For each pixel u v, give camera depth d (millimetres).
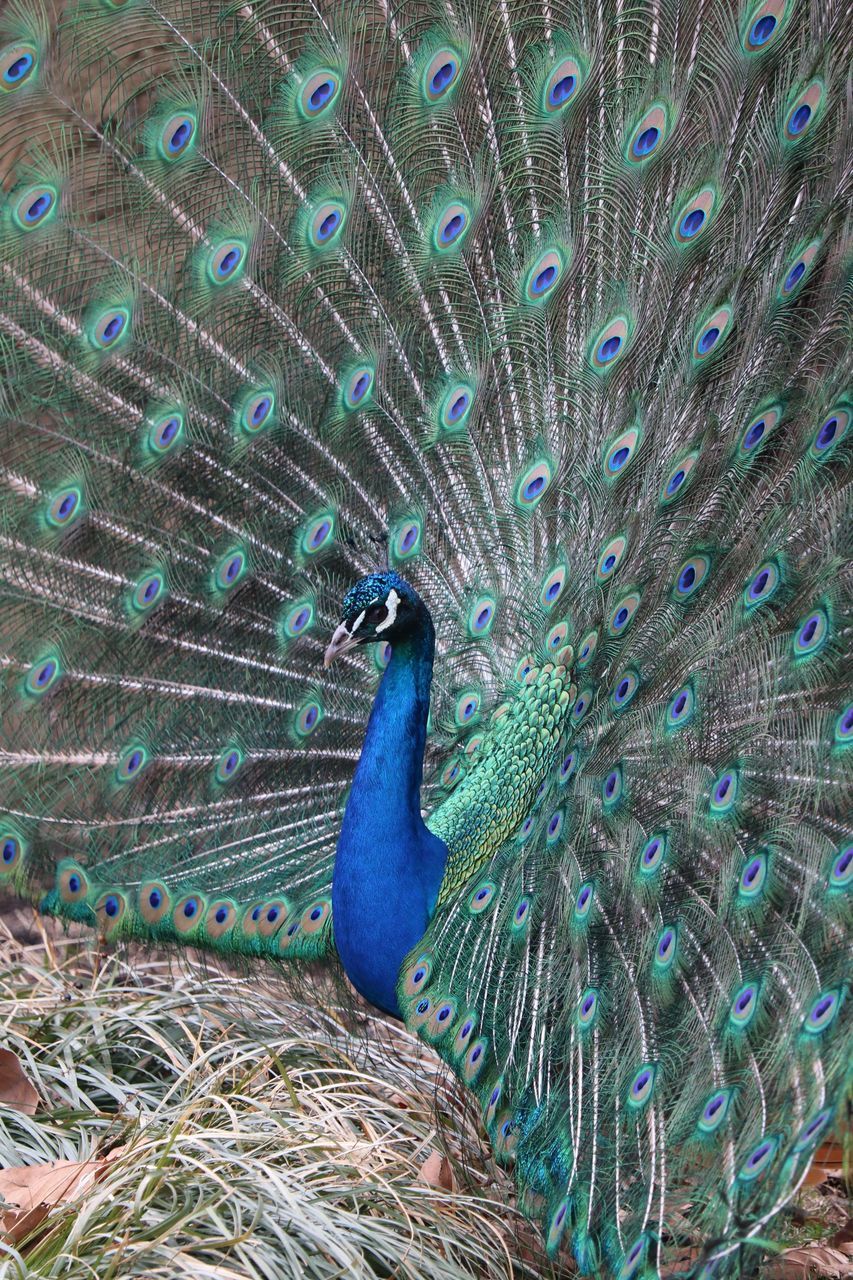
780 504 6984
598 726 7145
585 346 7668
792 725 6578
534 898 6715
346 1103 7289
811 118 6895
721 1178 5254
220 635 8055
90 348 7402
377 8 7324
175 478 7793
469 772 7508
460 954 6664
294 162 7469
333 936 7871
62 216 7223
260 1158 6418
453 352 7945
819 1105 5051
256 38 7242
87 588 7762
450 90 7453
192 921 7887
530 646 7684
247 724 8125
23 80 7004
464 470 8086
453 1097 7508
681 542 7203
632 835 6684
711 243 7234
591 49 7305
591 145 7453
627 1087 5973
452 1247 6332
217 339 7641
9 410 7371
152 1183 6105
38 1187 6172
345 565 8266
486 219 7703
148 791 7961
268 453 7910
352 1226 6051
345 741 8383
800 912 5973
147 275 7426
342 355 7871
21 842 7711
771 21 6875
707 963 6164
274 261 7598
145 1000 7879
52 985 8102
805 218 6992
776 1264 5945
